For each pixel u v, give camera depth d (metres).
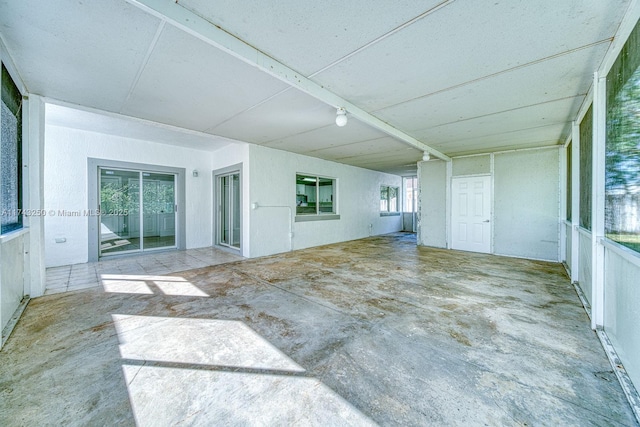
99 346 2.10
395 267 4.77
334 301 3.09
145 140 5.85
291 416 1.42
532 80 2.69
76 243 5.02
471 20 1.82
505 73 2.55
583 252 3.32
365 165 8.43
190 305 2.95
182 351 2.04
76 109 3.77
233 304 2.99
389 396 1.56
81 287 3.58
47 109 3.99
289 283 3.79
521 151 5.74
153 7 1.61
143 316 2.66
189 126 4.35
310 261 5.28
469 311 2.79
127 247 5.79
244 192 5.71
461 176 6.62
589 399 1.52
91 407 1.48
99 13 1.76
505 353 2.00
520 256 5.72
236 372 1.79
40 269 3.25
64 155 4.89
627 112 1.85
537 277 4.10
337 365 1.86
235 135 4.92
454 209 6.75
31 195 3.14
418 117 3.82
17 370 1.79
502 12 1.74
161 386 1.65
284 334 2.30
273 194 6.06
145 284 3.73
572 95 3.02
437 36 2.01
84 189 5.10
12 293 2.61
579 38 2.00
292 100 3.24
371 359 1.93
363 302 3.06
